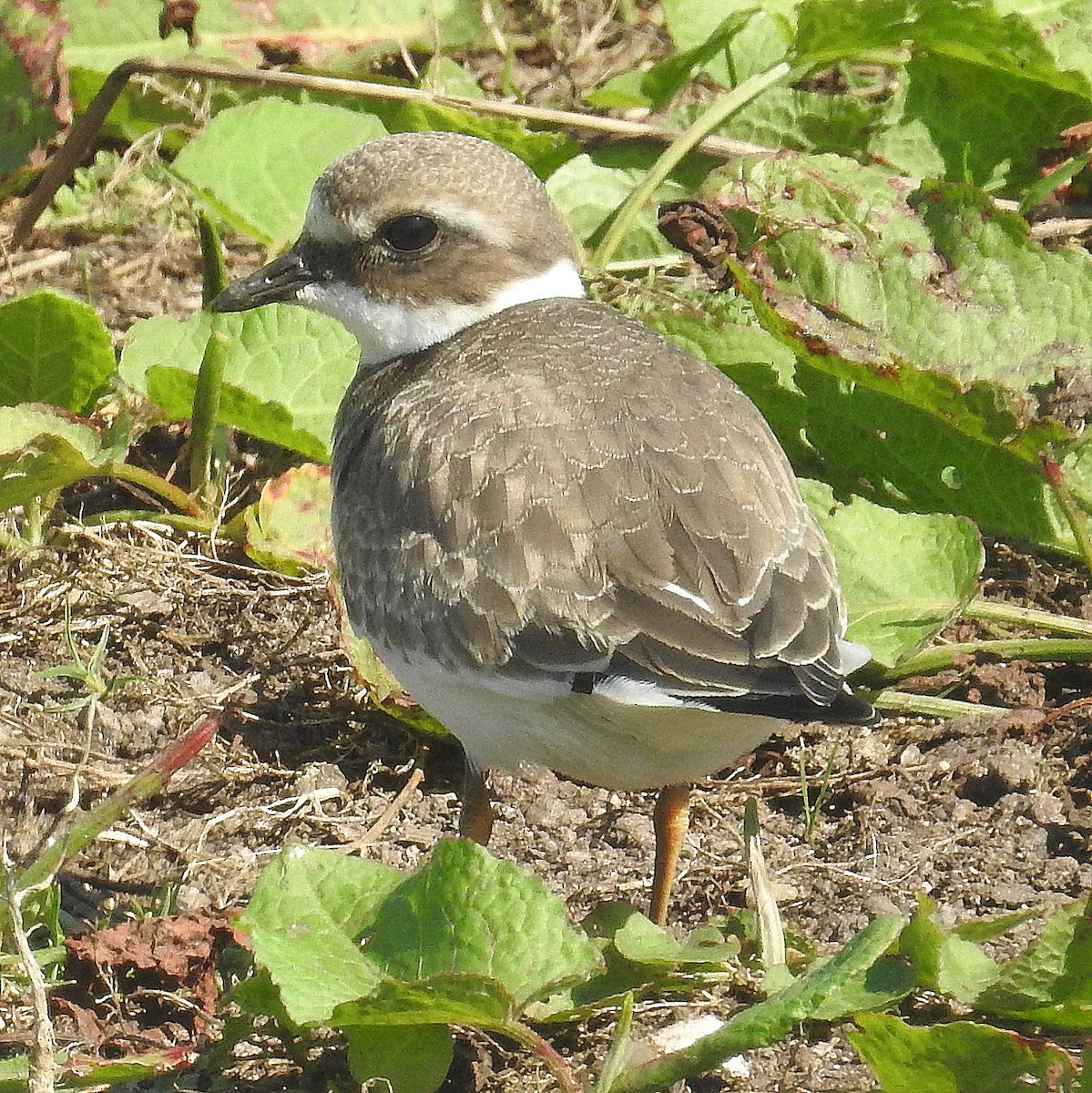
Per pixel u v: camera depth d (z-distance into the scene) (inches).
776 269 493.0
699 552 339.9
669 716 339.0
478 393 370.3
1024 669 452.1
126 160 590.6
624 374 372.2
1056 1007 326.0
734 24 585.0
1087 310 489.1
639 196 548.4
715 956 338.3
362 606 376.8
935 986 326.3
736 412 370.9
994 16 543.8
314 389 499.2
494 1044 347.9
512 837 410.3
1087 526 453.7
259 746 433.7
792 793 419.5
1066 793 417.7
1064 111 573.3
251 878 394.9
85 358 478.3
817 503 456.1
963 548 443.2
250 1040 346.6
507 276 420.5
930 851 403.9
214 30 603.8
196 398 475.2
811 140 582.6
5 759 420.2
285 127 534.0
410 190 413.1
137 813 402.6
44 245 582.2
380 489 372.2
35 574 464.8
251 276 429.4
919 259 495.2
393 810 414.0
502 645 346.9
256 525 468.8
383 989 310.3
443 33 629.3
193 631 460.8
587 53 656.4
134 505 498.9
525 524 347.6
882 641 435.2
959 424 458.9
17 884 356.5
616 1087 316.5
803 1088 339.6
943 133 580.1
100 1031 347.6
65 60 586.6
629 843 410.0
